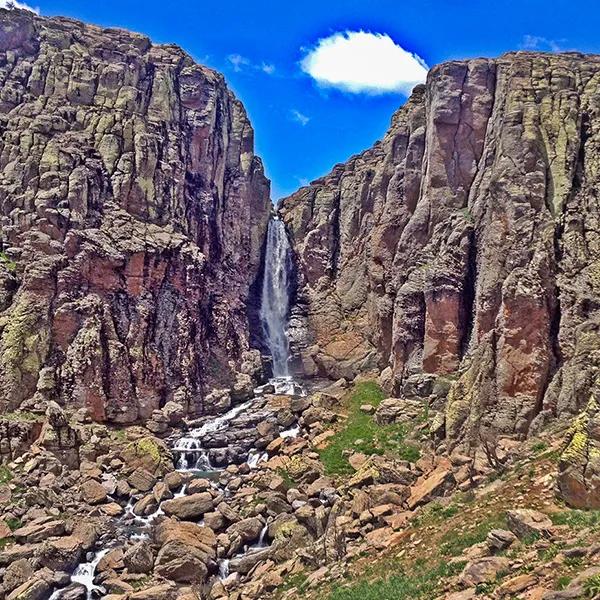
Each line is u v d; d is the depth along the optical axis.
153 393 60.34
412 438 49.72
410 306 59.22
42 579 36.56
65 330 56.31
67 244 58.66
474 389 45.84
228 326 71.06
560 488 29.38
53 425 48.97
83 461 49.84
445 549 28.97
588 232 47.62
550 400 42.81
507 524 27.55
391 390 59.66
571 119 52.72
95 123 67.88
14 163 62.53
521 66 55.94
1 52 69.88
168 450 53.44
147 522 44.62
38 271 56.25
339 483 45.88
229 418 61.78
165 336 63.34
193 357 64.62
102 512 45.06
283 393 68.31
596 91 53.84
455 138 61.44
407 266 62.38
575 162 51.25
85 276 59.16
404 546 32.03
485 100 60.59
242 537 41.50
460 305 55.75
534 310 45.00
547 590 19.83
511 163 51.31
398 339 59.31
